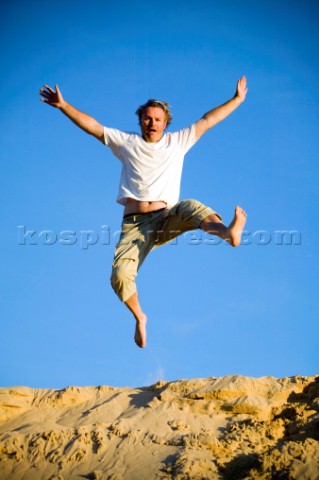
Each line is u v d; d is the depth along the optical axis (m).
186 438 14.06
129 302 8.34
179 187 8.55
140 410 15.65
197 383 16.17
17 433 14.77
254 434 13.98
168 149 8.44
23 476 13.49
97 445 14.23
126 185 8.41
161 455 13.66
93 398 16.72
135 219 8.37
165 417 15.10
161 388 16.77
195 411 15.33
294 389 15.59
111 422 15.22
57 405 16.47
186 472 12.68
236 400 15.23
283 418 14.77
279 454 12.58
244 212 7.45
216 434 14.30
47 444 14.34
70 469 13.58
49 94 8.21
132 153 8.38
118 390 17.12
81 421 15.51
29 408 16.42
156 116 8.38
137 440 14.30
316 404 14.74
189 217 7.90
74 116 8.30
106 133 8.40
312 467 12.07
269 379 16.06
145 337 8.36
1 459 13.94
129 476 13.06
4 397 16.30
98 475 13.13
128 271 8.14
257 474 12.25
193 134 8.56
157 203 8.34
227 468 12.87
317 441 12.88
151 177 8.34
